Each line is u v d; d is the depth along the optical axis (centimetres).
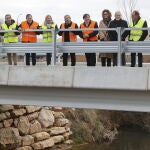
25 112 2773
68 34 1764
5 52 1806
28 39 1842
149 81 1455
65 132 3020
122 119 4003
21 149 2659
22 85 1609
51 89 1619
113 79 1495
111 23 1653
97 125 3356
